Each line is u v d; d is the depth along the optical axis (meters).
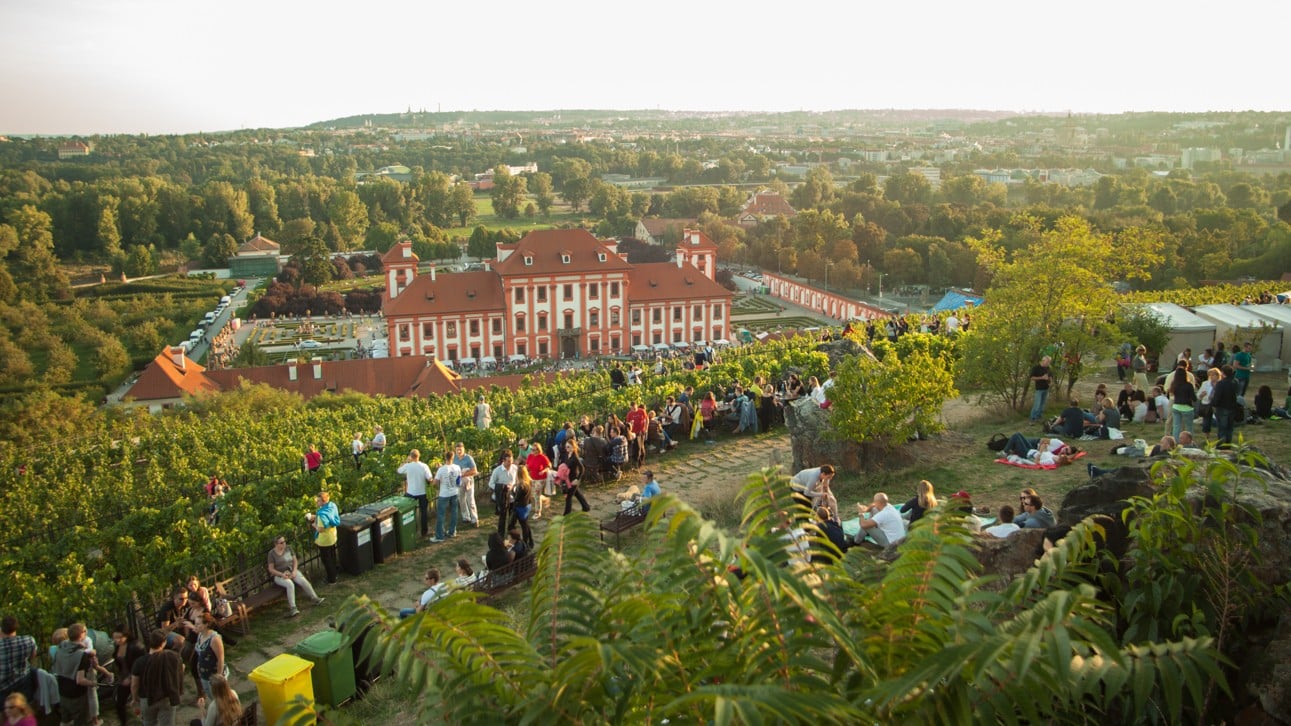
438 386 69.56
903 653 6.43
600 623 6.88
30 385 105.81
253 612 19.73
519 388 53.91
